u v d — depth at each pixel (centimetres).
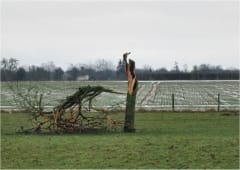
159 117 4003
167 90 10825
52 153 2105
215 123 3500
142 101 6869
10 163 1920
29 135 2845
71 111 3014
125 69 3064
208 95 8600
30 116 3784
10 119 3806
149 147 2219
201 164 1872
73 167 1839
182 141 2402
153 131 3020
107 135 2803
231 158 1970
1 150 2186
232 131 2955
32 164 1900
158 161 1925
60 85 13862
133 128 3022
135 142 2389
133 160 1953
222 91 10250
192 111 4609
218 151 2106
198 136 2634
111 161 1934
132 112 3022
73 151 2145
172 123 3525
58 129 2970
